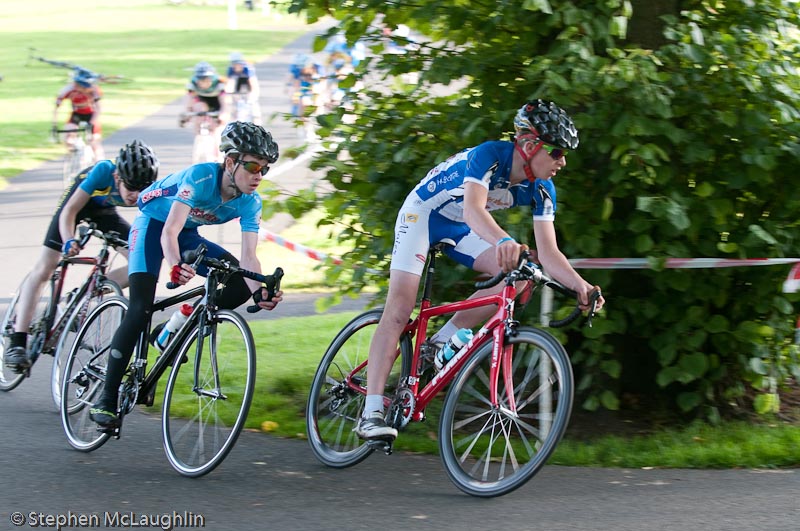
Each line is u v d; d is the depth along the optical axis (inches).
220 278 687.1
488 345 621.0
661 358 742.5
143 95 4055.1
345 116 824.3
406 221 650.2
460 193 627.5
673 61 746.8
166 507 608.1
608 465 674.2
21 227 1774.1
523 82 761.0
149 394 723.4
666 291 754.2
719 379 770.2
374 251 784.9
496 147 607.8
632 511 582.6
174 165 2405.3
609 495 610.5
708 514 574.9
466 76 772.0
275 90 3988.7
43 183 2261.3
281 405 850.1
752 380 765.9
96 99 2193.7
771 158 706.8
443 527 565.6
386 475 665.0
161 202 719.1
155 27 7672.2
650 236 741.9
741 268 754.8
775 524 558.6
